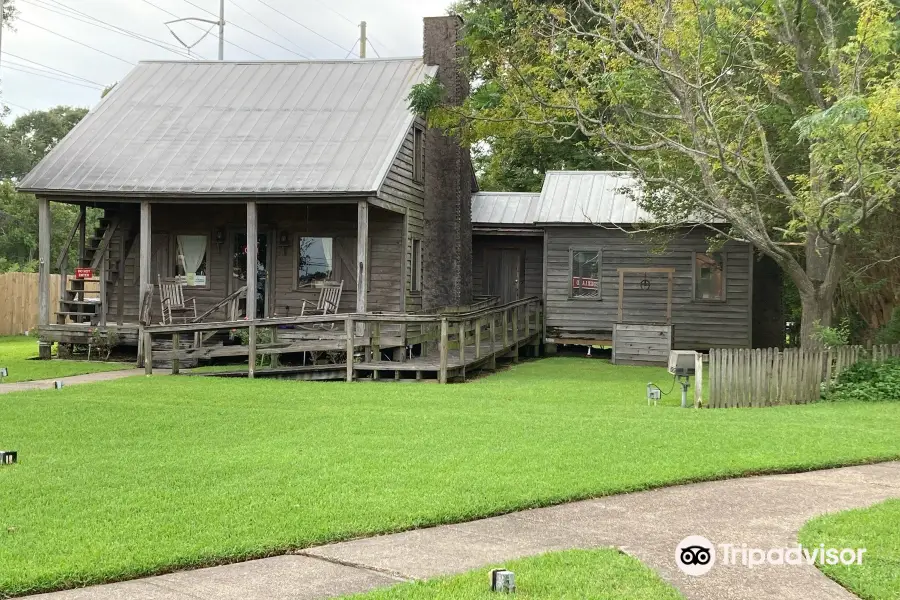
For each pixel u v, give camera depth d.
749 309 26.02
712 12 17.66
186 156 23.08
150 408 13.93
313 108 24.94
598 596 5.62
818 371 16.70
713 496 8.63
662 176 19.12
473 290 30.03
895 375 17.09
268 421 12.77
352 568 6.37
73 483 8.83
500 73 20.61
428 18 26.84
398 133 23.16
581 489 8.60
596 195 28.20
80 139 24.06
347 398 15.39
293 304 24.97
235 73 27.20
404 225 24.39
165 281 23.91
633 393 17.06
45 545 6.77
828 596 5.81
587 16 25.61
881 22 15.51
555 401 15.52
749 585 5.99
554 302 27.64
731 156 18.58
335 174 21.69
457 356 21.38
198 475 9.20
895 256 20.41
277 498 8.22
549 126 22.14
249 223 21.78
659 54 17.20
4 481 8.90
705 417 13.67
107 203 25.59
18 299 33.50
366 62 27.20
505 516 7.84
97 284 32.03
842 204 16.69
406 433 11.83
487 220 29.02
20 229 52.94
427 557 6.61
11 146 62.28
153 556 6.49
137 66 27.83
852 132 15.25
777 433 12.05
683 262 26.61
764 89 20.11
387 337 20.62
